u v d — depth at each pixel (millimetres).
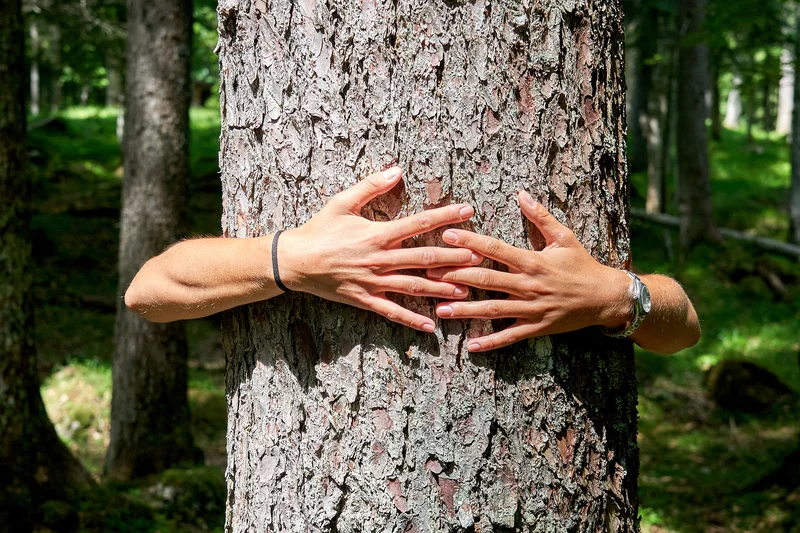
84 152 13641
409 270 1144
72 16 6531
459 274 1126
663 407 6246
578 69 1175
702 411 6141
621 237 1234
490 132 1144
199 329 7461
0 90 2771
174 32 4191
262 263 1146
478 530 1151
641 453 5215
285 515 1203
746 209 12945
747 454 5152
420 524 1150
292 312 1190
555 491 1166
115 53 6992
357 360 1162
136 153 4191
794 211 10508
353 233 1124
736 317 8547
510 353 1156
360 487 1162
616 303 1158
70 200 10930
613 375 1216
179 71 4215
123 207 4266
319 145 1166
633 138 14664
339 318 1167
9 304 2863
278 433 1205
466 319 1148
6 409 2871
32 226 9320
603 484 1199
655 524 3932
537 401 1162
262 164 1204
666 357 7402
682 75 10109
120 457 4211
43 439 3055
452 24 1134
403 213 1150
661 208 11516
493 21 1136
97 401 5496
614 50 1228
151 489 3758
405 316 1128
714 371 6555
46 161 12312
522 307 1133
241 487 1252
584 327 1169
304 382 1188
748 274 9469
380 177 1129
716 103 18312
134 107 4184
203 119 17094
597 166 1190
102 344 6695
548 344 1167
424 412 1149
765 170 15961
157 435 4238
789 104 21016
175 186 4254
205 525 3553
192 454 4363
